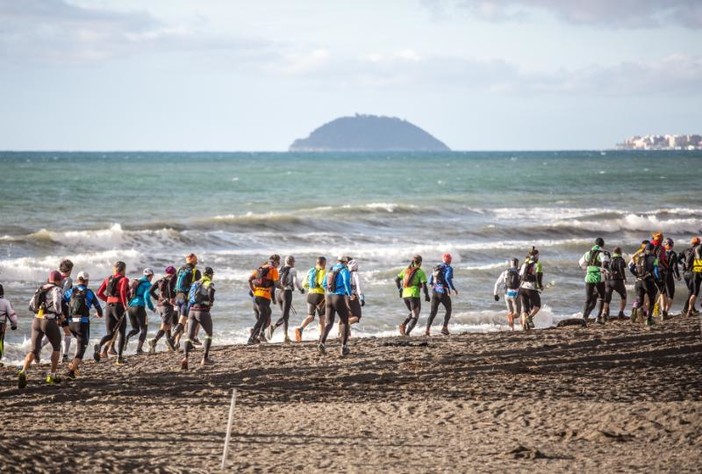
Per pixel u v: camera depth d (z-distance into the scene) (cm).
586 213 13338
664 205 15200
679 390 3103
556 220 12381
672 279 5341
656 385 3212
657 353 4041
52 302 3216
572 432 2430
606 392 3064
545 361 3812
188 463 2172
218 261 7756
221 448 2334
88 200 13712
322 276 4409
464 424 2586
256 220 10694
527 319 4950
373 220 11625
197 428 2570
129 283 4103
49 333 3219
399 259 8375
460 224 11681
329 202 14762
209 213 12200
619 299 6769
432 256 8550
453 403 2881
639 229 11638
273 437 2464
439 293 4756
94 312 5416
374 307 5972
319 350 3981
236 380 3381
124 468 2091
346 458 2231
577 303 6525
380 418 2697
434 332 5150
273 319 5506
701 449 2206
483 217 12662
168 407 2880
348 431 2531
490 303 6338
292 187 19088
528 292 4938
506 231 10975
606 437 2342
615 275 5172
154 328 5081
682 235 11438
